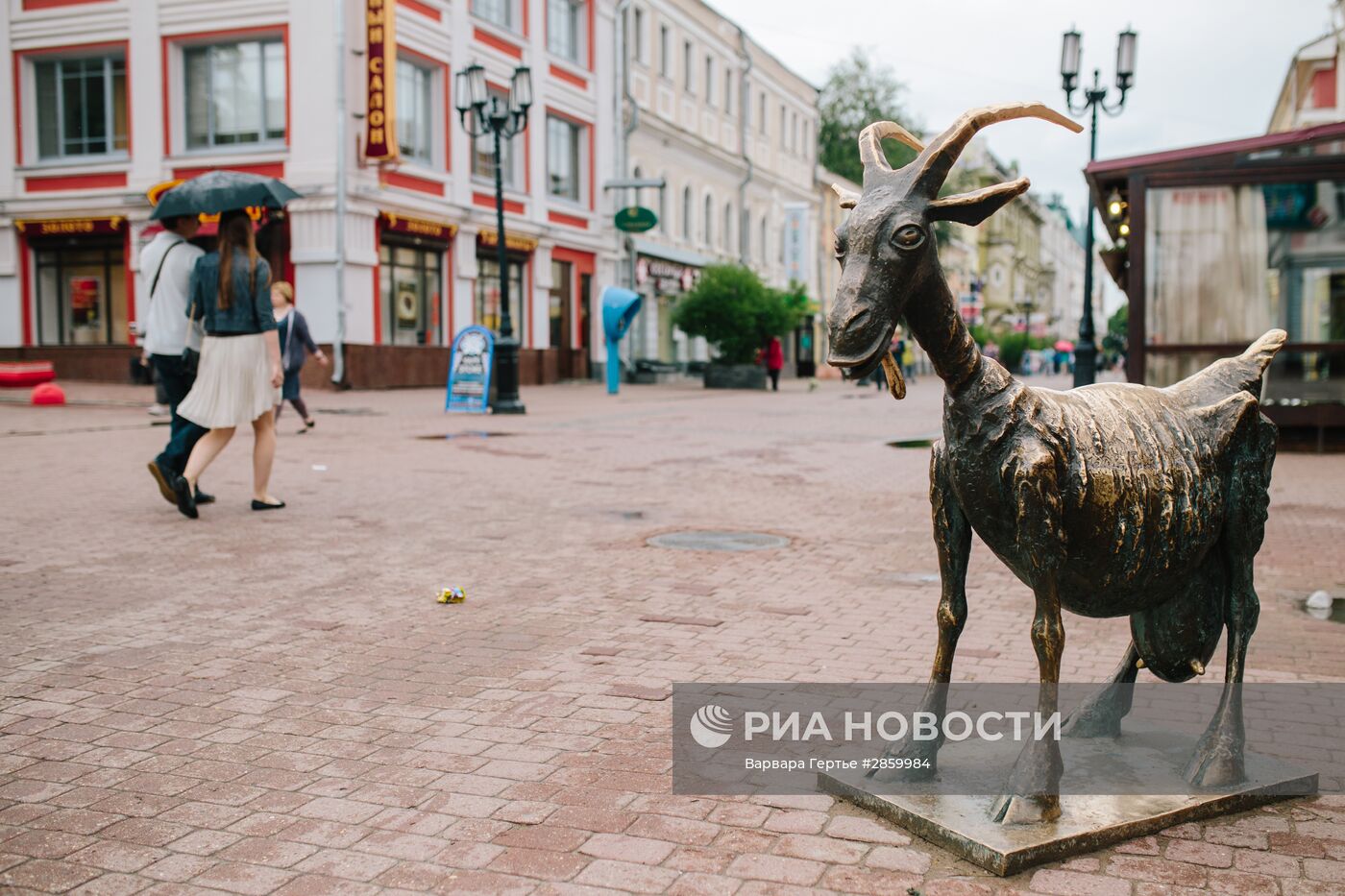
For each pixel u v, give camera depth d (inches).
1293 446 546.6
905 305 110.7
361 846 114.7
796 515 343.0
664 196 1537.9
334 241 954.1
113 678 172.4
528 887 105.6
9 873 108.7
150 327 323.3
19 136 1055.6
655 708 158.7
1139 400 123.1
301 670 177.2
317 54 951.6
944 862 110.3
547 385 1245.7
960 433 115.4
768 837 116.2
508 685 169.8
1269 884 105.8
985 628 205.6
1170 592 125.9
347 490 384.5
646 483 416.5
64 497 353.7
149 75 1006.4
